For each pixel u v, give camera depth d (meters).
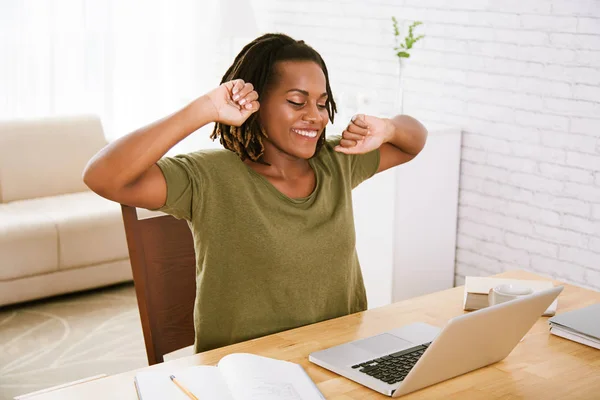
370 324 1.71
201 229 1.67
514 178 3.64
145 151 1.50
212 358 1.51
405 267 3.71
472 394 1.39
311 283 1.74
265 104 1.68
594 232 3.38
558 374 1.50
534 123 3.54
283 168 1.75
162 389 1.32
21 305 3.81
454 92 3.86
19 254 3.71
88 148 4.48
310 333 1.65
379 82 4.29
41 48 5.23
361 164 1.98
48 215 3.89
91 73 5.43
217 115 1.58
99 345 3.37
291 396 1.31
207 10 5.54
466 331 1.34
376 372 1.44
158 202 1.59
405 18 4.07
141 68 5.62
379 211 3.66
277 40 1.71
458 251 3.93
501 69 3.63
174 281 1.82
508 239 3.71
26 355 3.24
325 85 1.72
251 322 1.69
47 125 4.38
